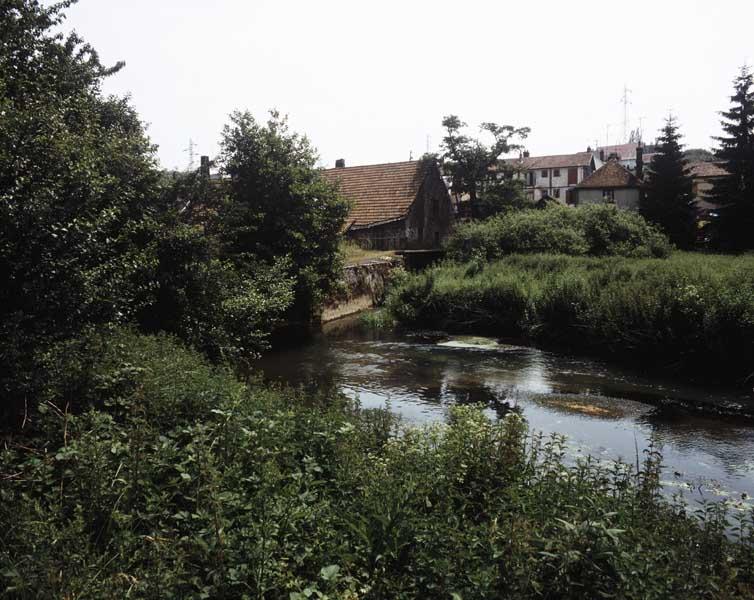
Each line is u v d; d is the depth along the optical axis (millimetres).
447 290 19938
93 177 6570
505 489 5086
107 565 3668
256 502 4121
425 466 5391
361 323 20906
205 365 8828
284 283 14648
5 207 5508
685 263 19375
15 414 5352
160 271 11016
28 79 9242
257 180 17516
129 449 4574
